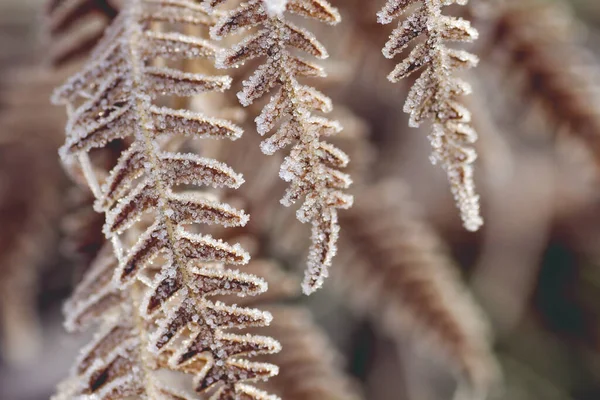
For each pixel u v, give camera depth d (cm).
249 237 57
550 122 65
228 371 44
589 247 127
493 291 120
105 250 49
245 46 45
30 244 82
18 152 78
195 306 44
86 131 45
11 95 78
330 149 44
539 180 123
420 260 69
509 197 121
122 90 46
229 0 50
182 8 48
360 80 101
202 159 45
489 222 121
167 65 50
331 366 61
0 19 106
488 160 73
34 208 80
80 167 50
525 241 121
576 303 125
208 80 46
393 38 44
